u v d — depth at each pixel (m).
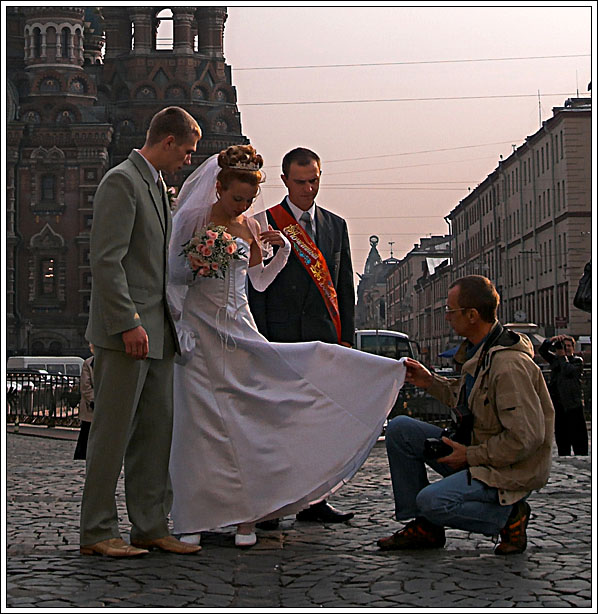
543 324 64.88
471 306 5.79
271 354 6.28
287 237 7.18
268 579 5.21
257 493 6.13
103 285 5.73
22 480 10.63
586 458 12.86
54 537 6.68
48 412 23.06
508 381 5.61
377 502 8.28
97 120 80.19
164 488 6.08
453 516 5.65
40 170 78.44
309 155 7.24
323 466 6.24
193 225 6.34
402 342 37.00
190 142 6.11
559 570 5.35
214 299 6.27
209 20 83.69
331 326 7.24
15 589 4.96
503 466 5.67
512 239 73.94
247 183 6.29
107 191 5.82
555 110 60.81
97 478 5.84
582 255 59.16
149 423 6.04
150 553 5.91
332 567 5.48
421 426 6.04
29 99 79.56
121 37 85.00
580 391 13.17
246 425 6.18
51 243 78.19
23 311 78.12
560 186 60.84
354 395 6.36
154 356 5.94
